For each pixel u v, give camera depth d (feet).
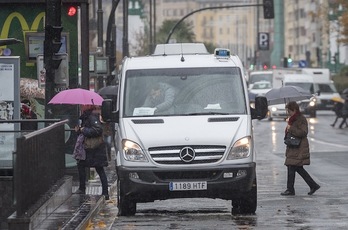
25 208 82.53
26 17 137.49
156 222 97.25
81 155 120.16
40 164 92.17
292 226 92.58
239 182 98.99
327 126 325.21
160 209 111.45
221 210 109.50
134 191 98.89
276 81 422.41
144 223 96.43
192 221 97.66
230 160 98.99
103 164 120.37
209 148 98.89
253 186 101.45
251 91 416.26
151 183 98.48
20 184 79.46
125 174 99.09
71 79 137.69
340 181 143.13
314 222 95.55
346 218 98.73
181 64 106.73
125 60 108.58
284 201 116.16
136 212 107.96
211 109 103.30
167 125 100.58
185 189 98.48
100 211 108.17
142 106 103.45
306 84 389.19
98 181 145.18
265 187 134.62
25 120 104.58
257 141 248.32
